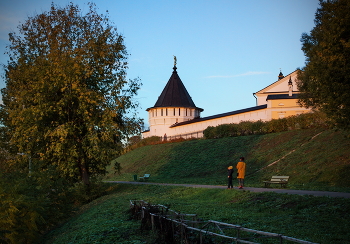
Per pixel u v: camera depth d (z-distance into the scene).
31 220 14.79
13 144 27.69
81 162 27.47
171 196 22.56
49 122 26.77
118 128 27.23
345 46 18.84
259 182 27.89
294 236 9.80
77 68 25.31
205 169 41.00
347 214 12.17
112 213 16.95
